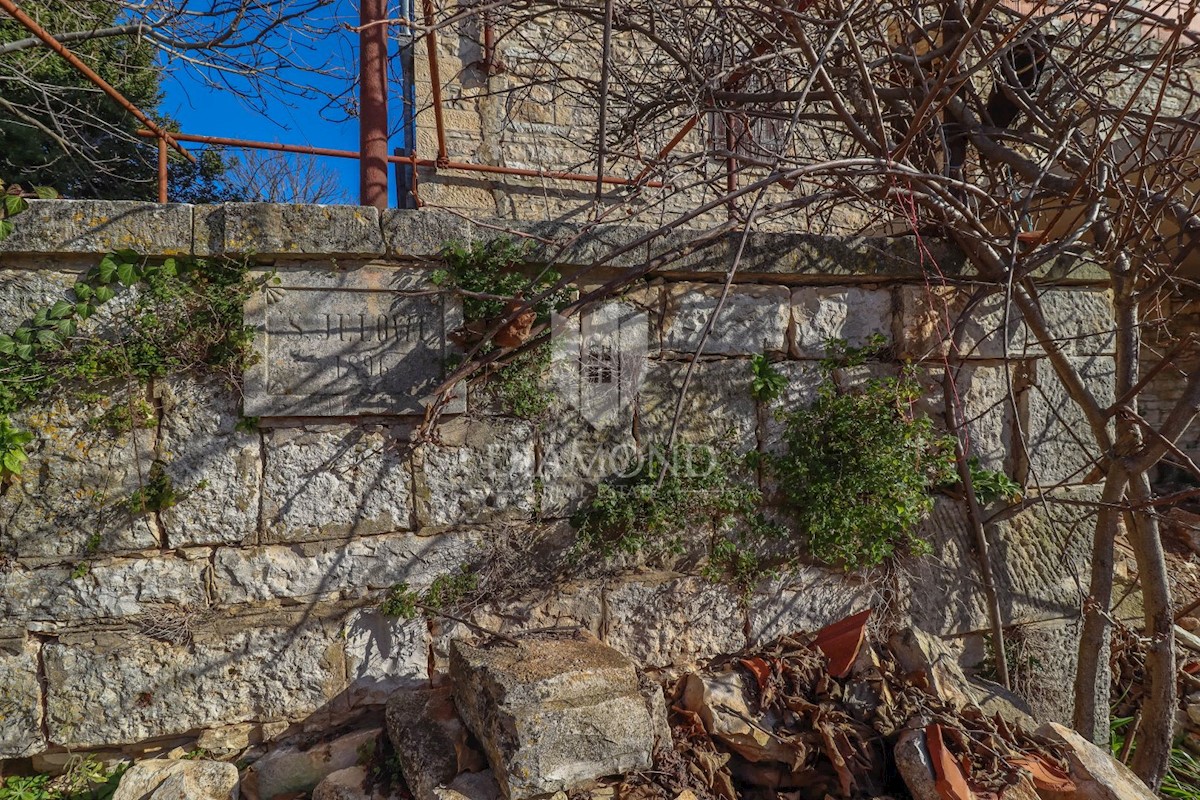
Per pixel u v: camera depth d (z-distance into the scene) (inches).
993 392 136.1
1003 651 129.9
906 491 124.6
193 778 94.0
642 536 119.6
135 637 102.1
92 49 249.6
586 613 118.0
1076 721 124.7
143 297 101.5
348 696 109.2
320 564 108.0
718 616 124.0
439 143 190.1
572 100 226.5
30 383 98.3
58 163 271.9
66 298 100.0
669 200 215.0
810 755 103.0
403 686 111.2
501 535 114.6
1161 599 117.4
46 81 249.3
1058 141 111.6
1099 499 138.1
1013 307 135.9
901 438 125.5
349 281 107.3
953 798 89.5
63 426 100.0
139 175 319.9
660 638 121.3
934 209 118.3
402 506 110.7
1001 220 131.0
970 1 124.0
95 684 100.5
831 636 118.8
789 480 126.0
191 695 103.6
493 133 223.1
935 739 98.2
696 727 106.4
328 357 106.8
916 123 97.0
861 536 126.3
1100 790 95.0
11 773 101.9
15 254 97.9
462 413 112.2
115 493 101.3
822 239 124.7
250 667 105.6
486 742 89.7
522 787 84.0
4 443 96.2
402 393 109.3
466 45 218.8
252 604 106.1
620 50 220.1
